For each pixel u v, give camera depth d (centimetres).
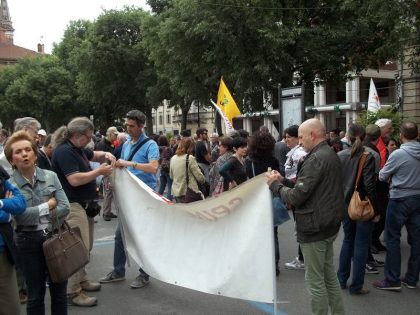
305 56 1905
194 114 5838
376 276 610
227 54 1919
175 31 2142
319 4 1950
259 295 430
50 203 386
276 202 552
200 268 474
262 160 591
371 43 1953
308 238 396
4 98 5922
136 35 4106
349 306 503
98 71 4053
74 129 504
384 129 764
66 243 391
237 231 447
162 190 1254
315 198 391
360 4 1501
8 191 353
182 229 493
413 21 1282
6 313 351
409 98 2069
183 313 488
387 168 540
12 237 354
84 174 491
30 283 390
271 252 420
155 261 512
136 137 591
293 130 638
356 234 529
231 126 1244
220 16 1858
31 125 561
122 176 548
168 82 3388
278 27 1819
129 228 541
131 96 4222
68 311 498
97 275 628
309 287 402
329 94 4225
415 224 543
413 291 550
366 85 4288
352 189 523
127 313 491
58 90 5222
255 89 1886
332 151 399
